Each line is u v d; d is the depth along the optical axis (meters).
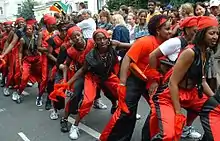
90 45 5.08
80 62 5.13
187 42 3.84
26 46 6.82
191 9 6.18
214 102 3.48
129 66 4.22
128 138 4.39
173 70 3.57
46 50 6.40
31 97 7.73
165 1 14.37
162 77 3.94
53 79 6.37
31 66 6.96
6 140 5.27
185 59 3.49
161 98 3.75
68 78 5.39
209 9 7.03
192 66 3.55
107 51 4.87
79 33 5.04
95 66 4.82
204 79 3.85
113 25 7.94
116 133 4.32
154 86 3.95
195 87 3.82
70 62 5.32
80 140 5.05
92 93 4.89
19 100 7.32
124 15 9.60
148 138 3.93
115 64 4.99
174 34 4.70
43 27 6.63
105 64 4.86
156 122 3.76
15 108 6.95
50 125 5.77
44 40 6.46
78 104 5.23
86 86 4.92
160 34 4.10
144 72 4.14
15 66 7.29
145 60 4.18
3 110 6.86
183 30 3.86
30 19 6.87
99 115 6.10
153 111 3.76
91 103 4.89
